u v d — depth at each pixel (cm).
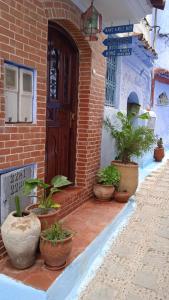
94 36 397
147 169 886
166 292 291
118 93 659
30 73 310
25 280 259
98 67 481
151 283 304
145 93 955
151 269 330
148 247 381
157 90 1130
